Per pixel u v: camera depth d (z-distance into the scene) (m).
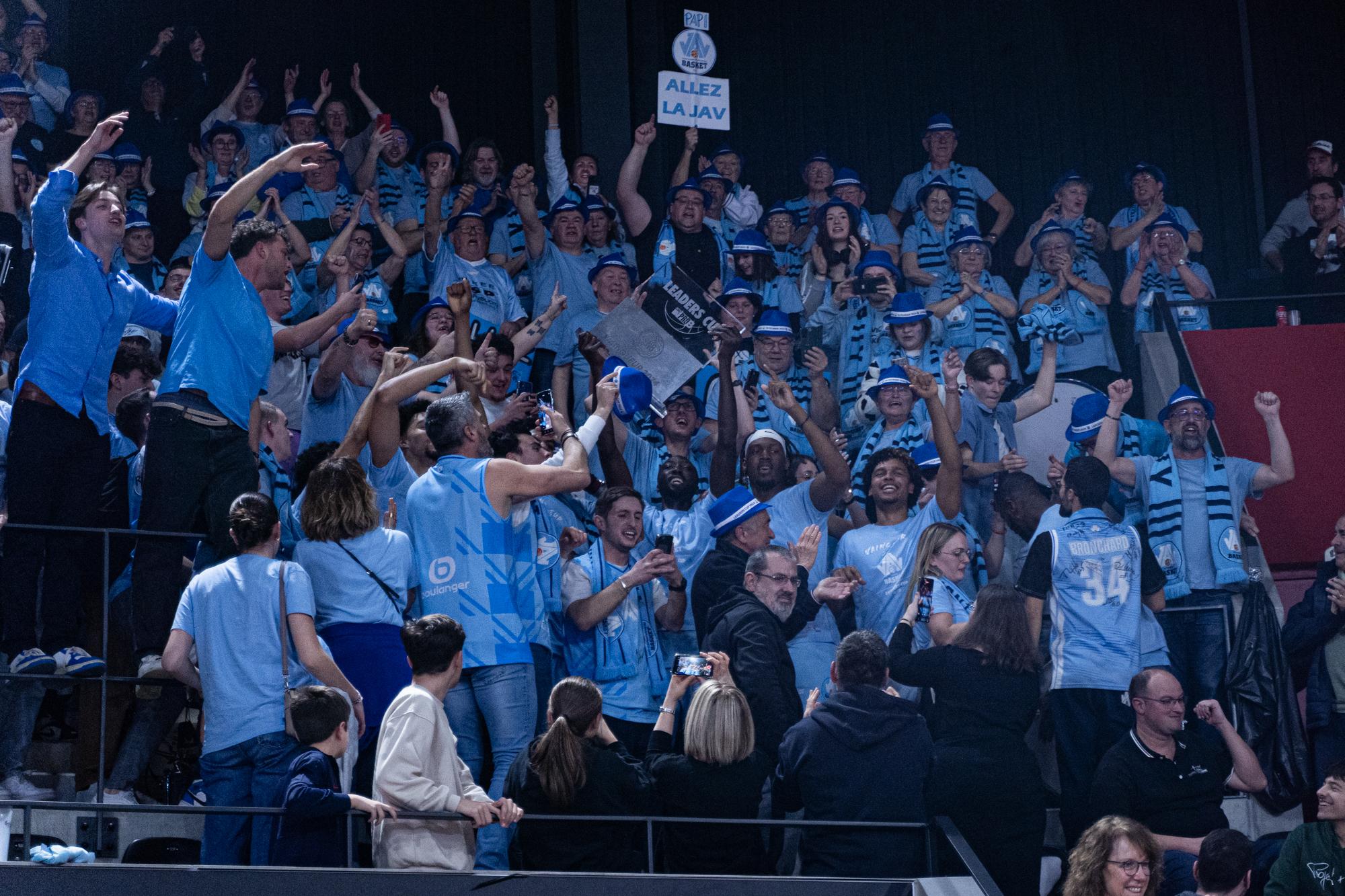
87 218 6.16
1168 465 8.56
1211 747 6.91
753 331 9.93
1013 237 13.07
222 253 5.89
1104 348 10.73
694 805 5.90
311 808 4.98
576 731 5.70
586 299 10.21
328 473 5.77
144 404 6.70
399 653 5.70
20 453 6.06
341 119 11.38
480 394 6.98
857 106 13.22
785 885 5.72
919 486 8.20
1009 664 6.38
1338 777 6.80
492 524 5.98
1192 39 13.27
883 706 6.18
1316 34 13.23
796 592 6.99
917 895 5.84
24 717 6.48
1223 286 11.57
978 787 6.16
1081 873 6.12
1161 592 7.80
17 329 8.02
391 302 10.50
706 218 11.16
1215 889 6.26
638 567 6.68
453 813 5.17
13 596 6.01
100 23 12.12
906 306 9.83
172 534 5.89
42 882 4.89
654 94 12.63
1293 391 9.54
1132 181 11.82
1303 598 8.37
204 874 4.98
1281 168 13.10
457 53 12.95
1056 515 7.64
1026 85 13.27
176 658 5.38
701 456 9.35
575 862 5.60
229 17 12.55
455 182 11.41
